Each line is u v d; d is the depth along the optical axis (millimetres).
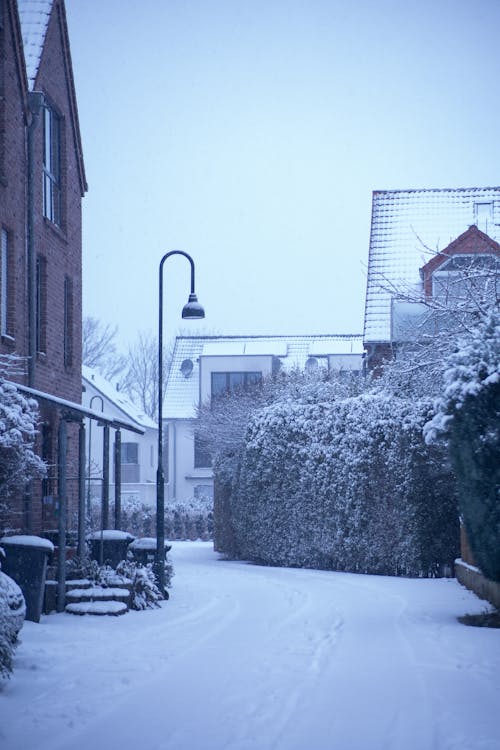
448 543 20391
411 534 20422
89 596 14047
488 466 11883
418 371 20797
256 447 26328
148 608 14766
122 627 12430
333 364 53531
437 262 30500
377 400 21609
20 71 17938
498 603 13539
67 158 21422
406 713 7188
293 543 24578
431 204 35594
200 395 52125
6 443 13656
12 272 17516
